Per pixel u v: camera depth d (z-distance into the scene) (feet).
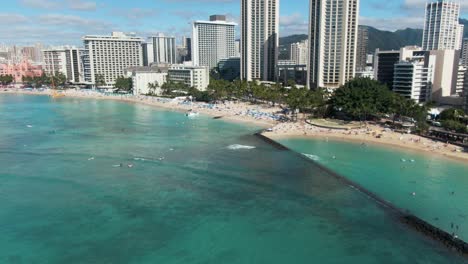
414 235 272.92
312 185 372.17
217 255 256.73
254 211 317.63
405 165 432.25
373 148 511.81
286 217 306.55
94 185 376.27
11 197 346.95
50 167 433.07
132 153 492.95
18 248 265.13
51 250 262.67
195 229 289.94
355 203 329.11
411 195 343.46
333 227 289.53
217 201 337.93
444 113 614.75
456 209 313.73
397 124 650.43
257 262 248.52
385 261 245.86
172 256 255.29
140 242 272.51
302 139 572.92
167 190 363.56
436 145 515.09
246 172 412.57
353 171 413.39
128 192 358.84
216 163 445.78
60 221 302.66
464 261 239.71
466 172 405.59
